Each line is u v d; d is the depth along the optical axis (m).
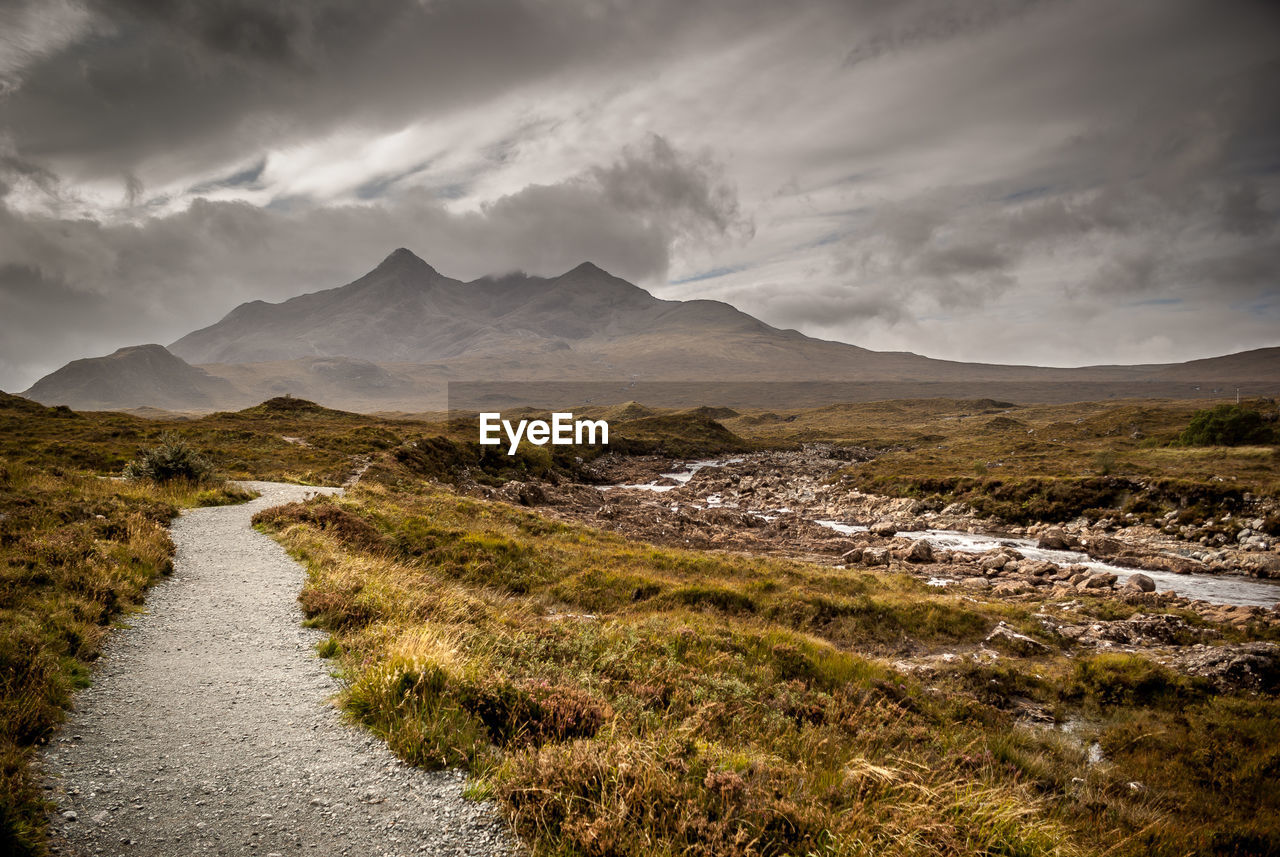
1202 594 34.94
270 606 13.38
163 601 13.16
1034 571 38.09
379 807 6.11
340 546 21.19
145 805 5.92
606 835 5.48
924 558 42.06
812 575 29.80
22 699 7.21
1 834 4.95
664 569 28.89
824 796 7.12
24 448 42.03
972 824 6.34
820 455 146.75
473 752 7.16
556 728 7.87
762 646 17.30
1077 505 59.19
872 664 17.38
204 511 25.16
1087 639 22.41
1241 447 81.81
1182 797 11.14
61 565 12.53
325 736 7.60
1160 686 16.48
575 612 20.59
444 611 14.18
